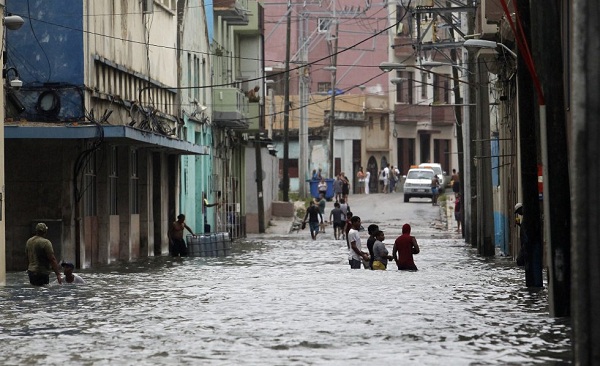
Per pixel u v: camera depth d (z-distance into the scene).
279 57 187.62
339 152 183.62
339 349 27.34
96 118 67.56
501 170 84.25
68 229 63.81
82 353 27.20
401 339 29.16
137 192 80.00
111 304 39.97
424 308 37.31
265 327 32.06
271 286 48.03
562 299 34.50
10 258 63.69
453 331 30.81
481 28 71.00
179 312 36.75
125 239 75.56
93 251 69.38
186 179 94.81
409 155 195.00
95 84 67.56
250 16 126.38
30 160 63.88
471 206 87.00
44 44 65.06
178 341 29.22
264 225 125.62
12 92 63.97
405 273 56.03
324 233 121.00
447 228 118.75
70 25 65.12
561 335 29.94
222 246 79.19
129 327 32.56
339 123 182.62
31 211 63.75
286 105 141.62
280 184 178.50
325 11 180.75
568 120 42.31
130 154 75.88
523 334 30.11
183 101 94.19
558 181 34.28
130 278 54.69
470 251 81.12
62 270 56.50
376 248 58.94
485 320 33.59
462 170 109.06
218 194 109.69
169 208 89.19
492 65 79.06
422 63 82.00
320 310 36.88
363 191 181.62
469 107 85.50
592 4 19.78
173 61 91.44
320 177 165.25
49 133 61.47
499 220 87.25
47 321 34.41
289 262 70.31
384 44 188.75
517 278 51.91
